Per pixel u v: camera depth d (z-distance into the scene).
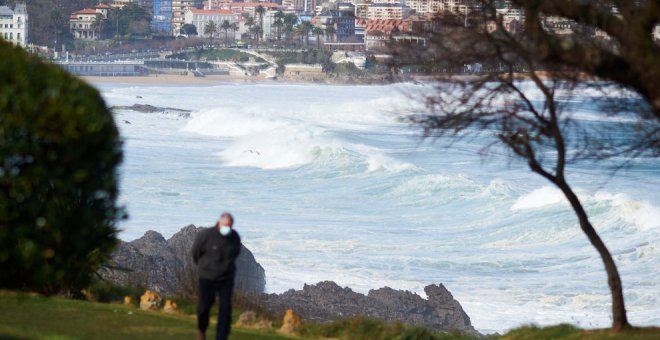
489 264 100.31
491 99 41.97
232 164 183.00
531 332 47.72
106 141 41.84
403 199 140.62
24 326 37.91
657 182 166.25
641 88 38.41
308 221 122.12
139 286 57.78
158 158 190.88
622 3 37.81
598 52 37.97
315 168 172.50
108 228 44.72
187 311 50.72
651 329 43.31
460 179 145.88
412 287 89.94
